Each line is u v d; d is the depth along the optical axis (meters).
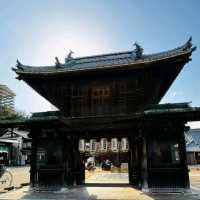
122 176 32.22
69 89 18.03
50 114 17.98
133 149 19.41
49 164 17.58
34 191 16.94
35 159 17.70
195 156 69.75
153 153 16.06
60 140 17.69
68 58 21.30
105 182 22.94
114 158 56.44
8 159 58.84
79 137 19.44
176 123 15.99
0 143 56.72
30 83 18.45
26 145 64.88
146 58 17.14
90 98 17.72
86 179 27.28
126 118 16.38
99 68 16.42
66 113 17.81
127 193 15.54
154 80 17.02
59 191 16.67
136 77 17.27
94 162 55.72
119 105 17.27
